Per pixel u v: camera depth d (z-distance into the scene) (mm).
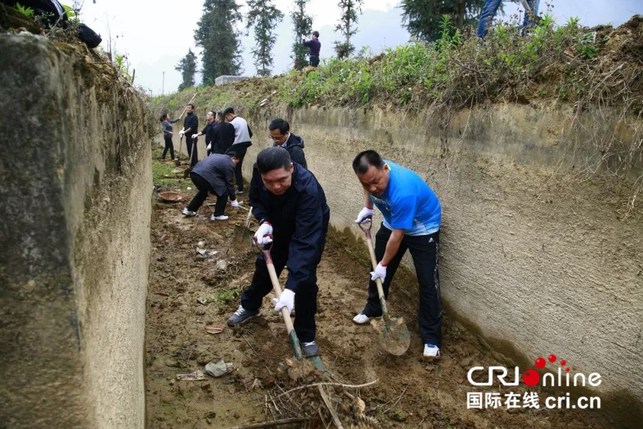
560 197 2850
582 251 2748
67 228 980
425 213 3523
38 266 972
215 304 4277
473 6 12297
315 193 3023
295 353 2902
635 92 2457
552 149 2875
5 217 939
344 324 4082
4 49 883
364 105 5039
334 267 5352
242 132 8344
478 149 3465
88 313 1123
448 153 3781
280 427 2707
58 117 941
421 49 4766
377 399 3119
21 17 1374
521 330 3254
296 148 5062
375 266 3795
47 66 915
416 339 3844
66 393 1053
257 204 3365
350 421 2684
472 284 3660
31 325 1000
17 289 974
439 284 3928
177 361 3391
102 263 1390
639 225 2430
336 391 2945
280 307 2932
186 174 10148
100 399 1195
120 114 2197
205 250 5570
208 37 32312
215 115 9969
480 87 3402
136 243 2984
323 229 3197
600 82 2594
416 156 4203
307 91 6699
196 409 2924
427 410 3033
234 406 2973
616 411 2672
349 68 6223
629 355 2553
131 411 1863
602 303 2668
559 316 2947
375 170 3287
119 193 2006
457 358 3619
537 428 2857
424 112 4031
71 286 1002
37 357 1019
